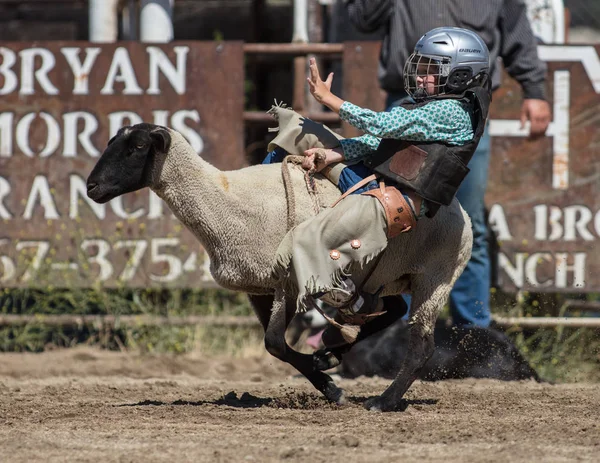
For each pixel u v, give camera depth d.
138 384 17.70
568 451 10.50
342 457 10.13
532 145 20.70
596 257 20.70
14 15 30.41
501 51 19.25
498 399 15.39
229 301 23.39
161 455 10.24
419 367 13.92
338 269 12.81
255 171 13.91
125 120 21.42
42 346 22.48
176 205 13.59
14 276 21.52
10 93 21.53
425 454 10.33
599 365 20.92
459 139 13.05
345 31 26.52
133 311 22.36
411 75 13.55
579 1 39.09
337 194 13.66
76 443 10.98
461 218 13.94
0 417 12.94
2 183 21.56
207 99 21.28
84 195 21.48
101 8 24.52
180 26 30.16
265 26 30.22
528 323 20.78
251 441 11.13
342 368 19.77
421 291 13.93
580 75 20.72
